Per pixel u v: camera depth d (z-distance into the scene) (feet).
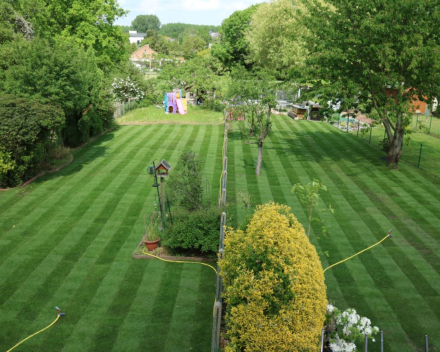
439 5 84.74
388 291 47.80
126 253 56.54
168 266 53.62
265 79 87.51
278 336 29.86
